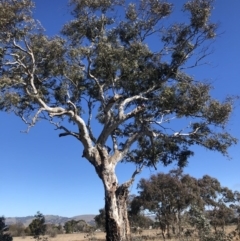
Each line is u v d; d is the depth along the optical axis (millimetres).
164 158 24609
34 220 50688
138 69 21766
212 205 42219
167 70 21891
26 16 18922
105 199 20250
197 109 20594
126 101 21516
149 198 38719
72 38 21875
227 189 43188
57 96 21641
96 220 53094
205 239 20109
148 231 46156
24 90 20234
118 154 21406
